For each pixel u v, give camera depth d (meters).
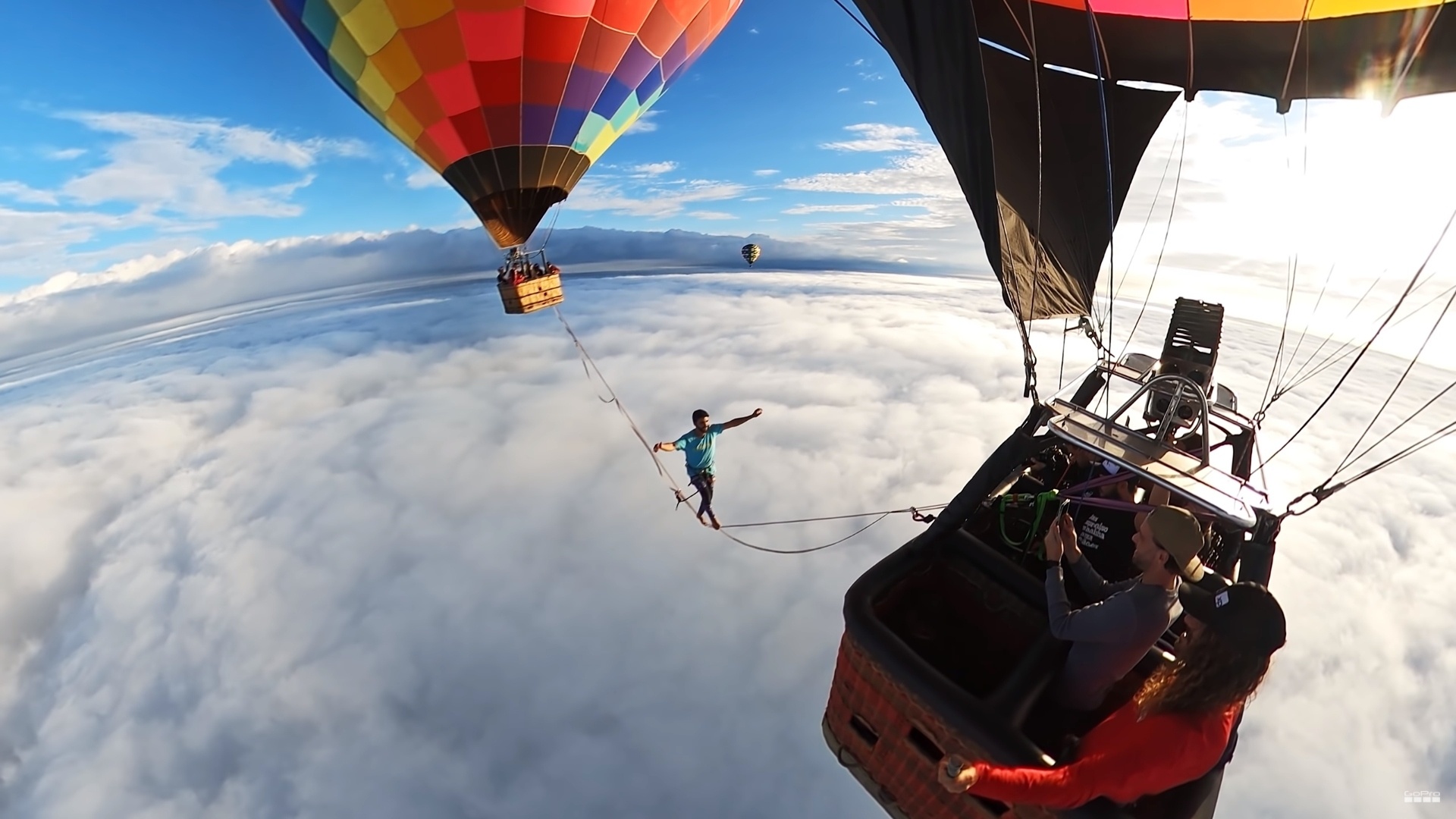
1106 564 3.17
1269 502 2.33
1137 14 4.73
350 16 9.85
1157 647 2.61
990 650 2.73
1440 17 3.64
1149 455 2.56
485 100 10.73
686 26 11.46
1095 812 1.83
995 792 1.86
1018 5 5.03
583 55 10.59
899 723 2.52
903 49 3.00
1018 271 4.27
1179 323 4.50
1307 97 4.55
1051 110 5.30
